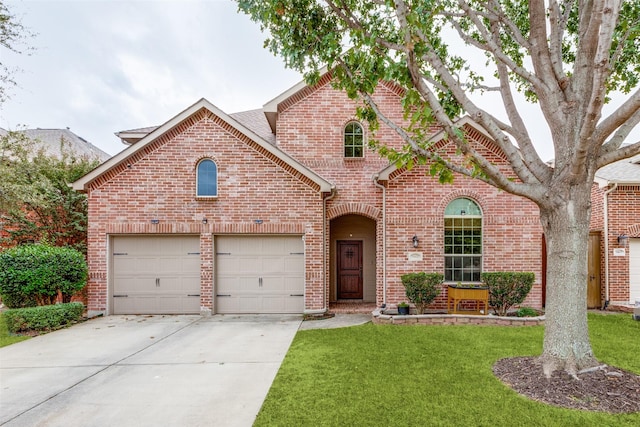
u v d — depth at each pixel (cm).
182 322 898
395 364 554
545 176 517
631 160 1207
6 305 859
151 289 999
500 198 970
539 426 367
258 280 1009
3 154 1088
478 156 493
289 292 1007
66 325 852
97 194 985
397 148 1084
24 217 1138
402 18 489
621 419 377
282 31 557
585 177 493
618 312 991
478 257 981
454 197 979
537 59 535
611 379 464
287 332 787
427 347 639
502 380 487
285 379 504
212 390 479
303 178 1000
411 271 970
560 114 509
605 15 389
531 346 634
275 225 995
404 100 520
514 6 702
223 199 996
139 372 550
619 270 1037
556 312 499
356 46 511
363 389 463
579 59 507
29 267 836
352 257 1216
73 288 906
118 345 697
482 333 733
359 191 1066
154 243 1004
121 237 1002
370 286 1205
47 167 1213
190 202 993
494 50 558
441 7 568
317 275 991
